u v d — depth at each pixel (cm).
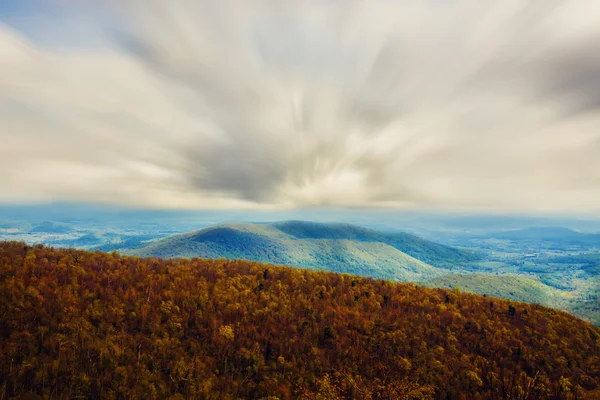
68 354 8338
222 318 11081
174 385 8500
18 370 7662
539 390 9238
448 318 12581
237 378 9200
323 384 9056
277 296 12950
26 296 9450
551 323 12769
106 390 7844
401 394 8825
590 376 10038
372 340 10894
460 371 9888
